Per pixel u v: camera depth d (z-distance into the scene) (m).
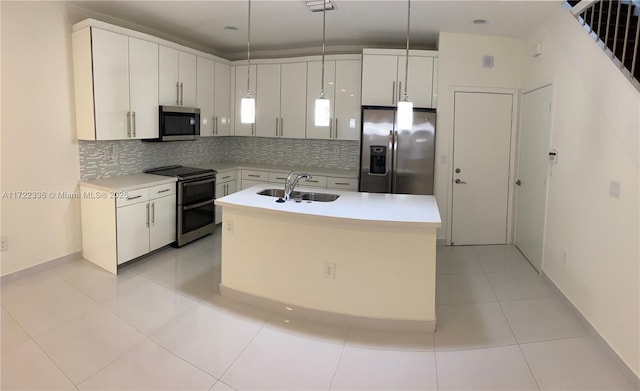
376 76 4.79
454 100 4.75
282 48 5.65
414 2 3.57
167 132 4.47
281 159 6.02
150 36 4.23
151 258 4.23
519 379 2.33
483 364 2.47
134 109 4.12
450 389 2.25
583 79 3.10
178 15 4.12
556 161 3.60
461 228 4.95
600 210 2.77
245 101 3.32
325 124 3.18
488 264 4.27
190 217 4.63
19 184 3.55
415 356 2.56
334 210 2.99
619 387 2.27
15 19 3.39
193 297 3.34
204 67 5.11
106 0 3.68
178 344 2.64
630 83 2.43
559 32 3.59
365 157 4.76
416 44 5.21
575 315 3.10
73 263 4.01
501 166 4.86
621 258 2.48
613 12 3.06
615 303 2.53
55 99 3.74
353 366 2.45
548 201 3.78
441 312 3.16
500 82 4.73
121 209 3.77
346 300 2.94
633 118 2.39
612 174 2.62
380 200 3.38
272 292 3.15
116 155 4.40
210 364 2.44
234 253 3.29
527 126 4.45
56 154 3.80
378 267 2.85
